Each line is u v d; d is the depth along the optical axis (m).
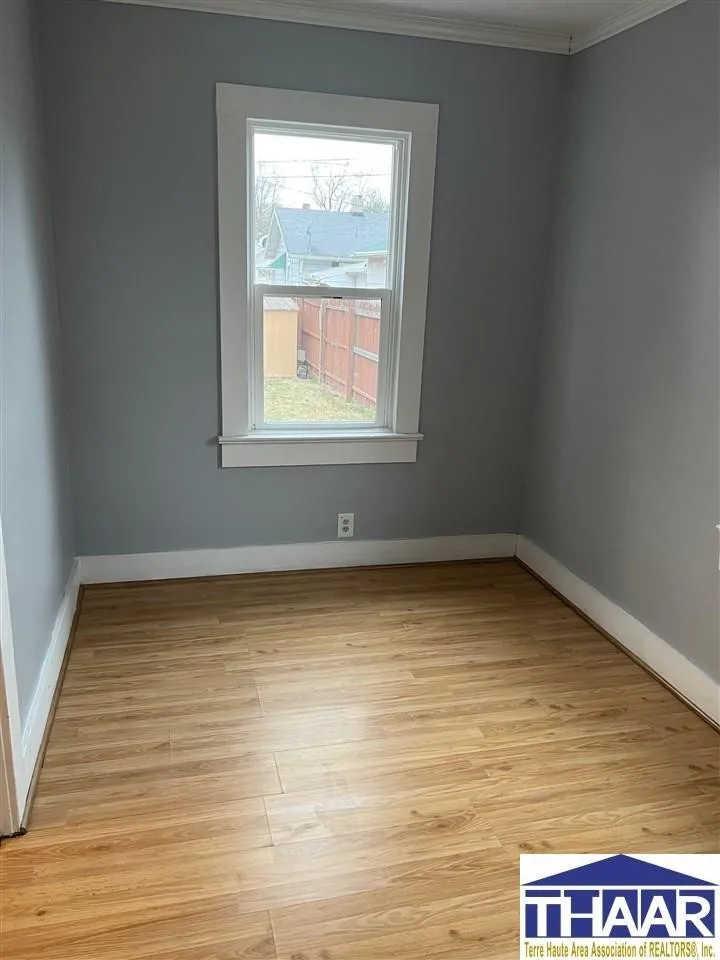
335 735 2.27
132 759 2.12
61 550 2.80
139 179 2.87
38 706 2.16
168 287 2.99
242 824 1.89
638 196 2.71
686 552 2.51
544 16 2.86
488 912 1.66
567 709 2.45
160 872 1.73
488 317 3.37
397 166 3.13
